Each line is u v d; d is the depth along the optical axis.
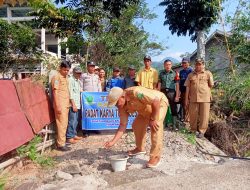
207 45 15.72
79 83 7.18
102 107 7.57
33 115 5.71
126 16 18.95
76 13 12.43
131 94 4.99
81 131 7.67
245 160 5.70
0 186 4.15
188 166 5.29
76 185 4.14
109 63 18.25
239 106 8.47
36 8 11.94
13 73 15.57
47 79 8.15
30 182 4.42
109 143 5.07
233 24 11.44
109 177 4.70
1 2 4.74
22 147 5.25
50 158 5.62
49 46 27.66
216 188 4.19
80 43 14.97
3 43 15.53
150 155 5.23
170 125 7.78
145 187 4.24
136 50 22.55
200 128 7.25
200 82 7.18
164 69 7.73
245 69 11.05
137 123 5.66
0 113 4.72
